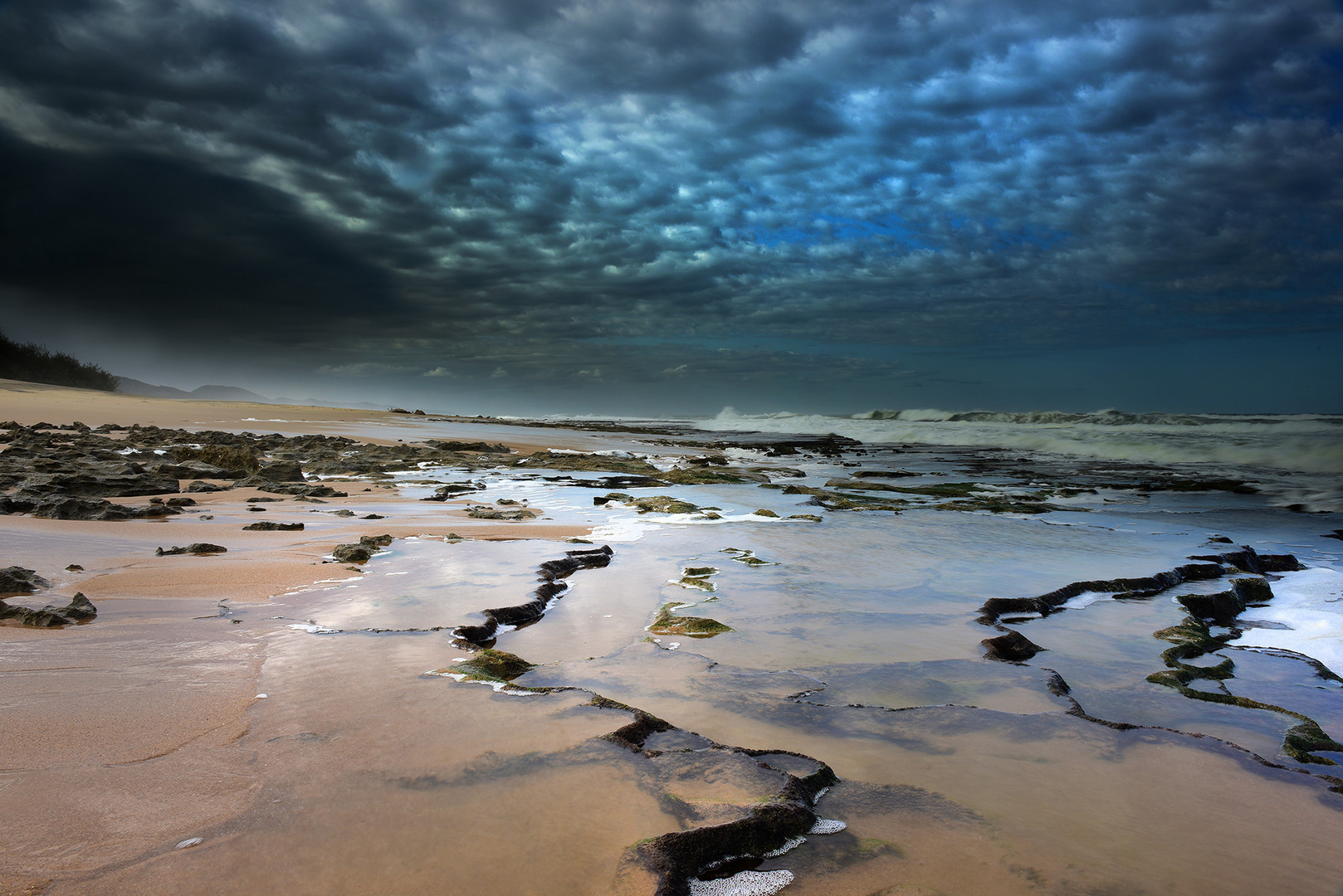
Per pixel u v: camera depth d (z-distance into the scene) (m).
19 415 26.72
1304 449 23.88
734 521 11.16
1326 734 3.93
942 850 2.61
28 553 6.94
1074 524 11.38
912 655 4.99
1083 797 3.04
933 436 39.84
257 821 2.52
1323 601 7.20
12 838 2.36
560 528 10.09
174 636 4.72
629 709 3.62
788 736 3.62
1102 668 5.00
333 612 5.48
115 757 2.97
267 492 12.95
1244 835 2.77
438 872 2.27
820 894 2.34
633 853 2.38
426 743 3.20
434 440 26.61
